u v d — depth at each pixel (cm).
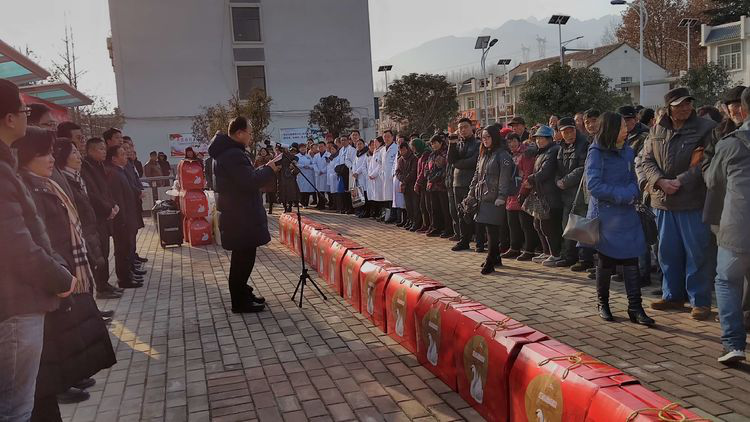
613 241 473
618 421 228
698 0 4656
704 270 475
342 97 3331
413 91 3622
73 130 598
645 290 593
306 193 1709
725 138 383
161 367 449
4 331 246
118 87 3002
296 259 866
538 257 755
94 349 347
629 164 478
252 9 3162
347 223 1266
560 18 3212
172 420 357
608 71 4672
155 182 1697
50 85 946
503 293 602
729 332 383
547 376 275
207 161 1377
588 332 467
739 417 318
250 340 502
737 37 3525
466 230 855
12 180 250
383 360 436
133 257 845
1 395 248
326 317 555
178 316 591
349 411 356
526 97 2130
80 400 392
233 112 2133
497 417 319
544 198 698
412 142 1066
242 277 584
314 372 421
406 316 447
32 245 248
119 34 2981
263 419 352
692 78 2834
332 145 1568
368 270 535
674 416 218
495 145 681
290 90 3247
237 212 566
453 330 369
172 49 3047
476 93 6512
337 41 3303
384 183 1200
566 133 669
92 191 638
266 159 1580
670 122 485
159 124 3056
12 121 256
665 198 480
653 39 4988
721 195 394
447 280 673
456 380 370
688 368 386
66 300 327
